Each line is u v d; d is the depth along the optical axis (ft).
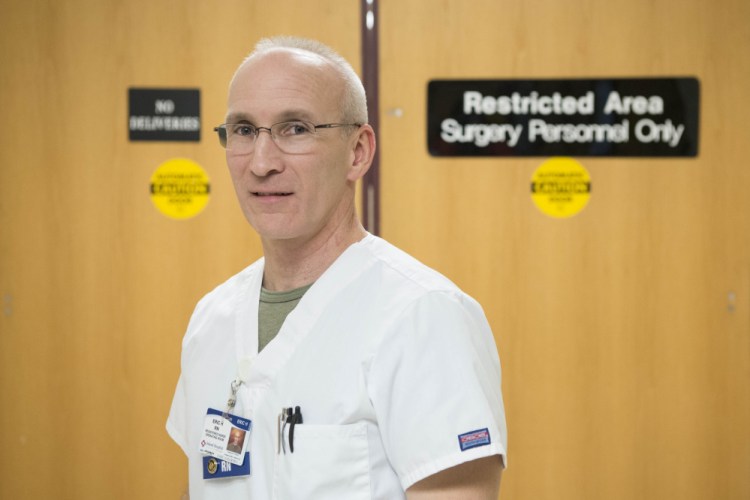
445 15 8.09
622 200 8.11
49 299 8.23
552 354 8.20
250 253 8.25
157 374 8.29
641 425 8.19
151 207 8.22
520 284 8.19
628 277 8.14
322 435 3.42
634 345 8.16
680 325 8.13
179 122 8.18
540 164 8.13
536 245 8.17
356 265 3.76
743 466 8.13
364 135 3.80
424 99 8.13
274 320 3.85
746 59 7.97
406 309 3.49
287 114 3.45
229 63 8.14
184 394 4.31
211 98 8.16
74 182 8.18
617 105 8.05
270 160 3.45
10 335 8.25
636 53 8.02
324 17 8.11
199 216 8.25
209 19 8.13
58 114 8.14
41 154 8.15
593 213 8.14
